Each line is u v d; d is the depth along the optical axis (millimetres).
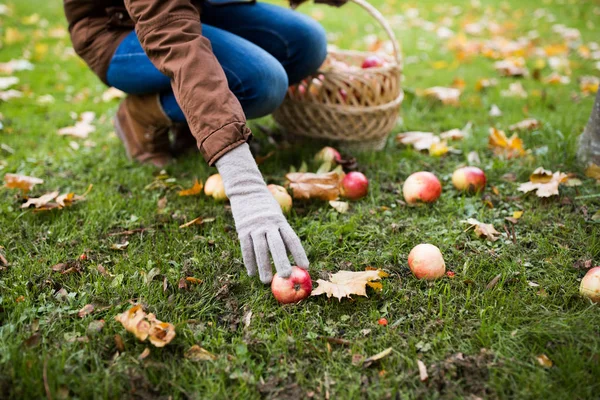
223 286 1667
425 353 1412
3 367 1315
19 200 2201
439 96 3428
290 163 2562
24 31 4992
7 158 2604
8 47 4473
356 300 1622
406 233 1977
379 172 2467
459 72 4059
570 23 5539
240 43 2166
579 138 2576
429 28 5496
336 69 2609
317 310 1573
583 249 1846
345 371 1353
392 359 1388
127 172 2479
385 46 4727
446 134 2861
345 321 1541
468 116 3189
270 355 1408
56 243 1915
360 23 5637
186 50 1545
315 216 2121
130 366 1346
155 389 1296
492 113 3205
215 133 1473
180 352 1429
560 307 1560
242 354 1396
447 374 1336
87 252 1854
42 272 1742
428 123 3107
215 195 2182
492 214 2109
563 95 3475
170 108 2264
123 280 1715
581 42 4758
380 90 2545
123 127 2568
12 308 1563
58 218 2080
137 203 2215
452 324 1505
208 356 1393
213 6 2355
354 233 1962
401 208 2176
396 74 2598
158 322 1448
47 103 3396
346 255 1864
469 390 1304
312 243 1913
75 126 3027
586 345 1394
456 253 1839
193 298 1645
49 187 2336
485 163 2557
